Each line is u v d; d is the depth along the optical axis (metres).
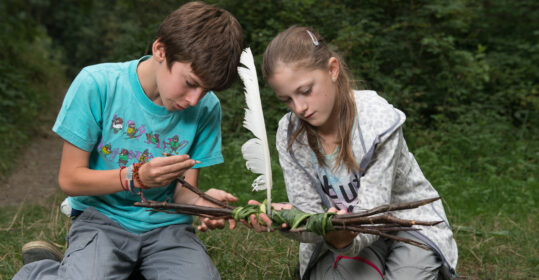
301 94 2.09
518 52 7.91
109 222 2.38
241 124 6.68
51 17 21.03
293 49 2.07
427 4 7.70
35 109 8.96
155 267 2.37
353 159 2.24
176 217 2.47
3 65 9.34
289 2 7.51
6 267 3.00
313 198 2.44
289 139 2.41
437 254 2.36
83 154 2.29
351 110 2.25
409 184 2.48
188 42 2.01
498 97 7.38
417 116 6.95
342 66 2.27
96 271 2.15
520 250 3.51
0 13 10.68
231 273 3.01
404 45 7.46
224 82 2.12
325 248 2.47
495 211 4.37
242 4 7.77
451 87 7.30
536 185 5.02
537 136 6.86
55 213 4.17
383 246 2.49
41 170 6.53
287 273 3.03
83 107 2.25
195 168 2.55
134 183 2.12
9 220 4.05
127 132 2.35
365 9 7.81
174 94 2.11
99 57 19.44
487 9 8.46
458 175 5.32
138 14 9.27
